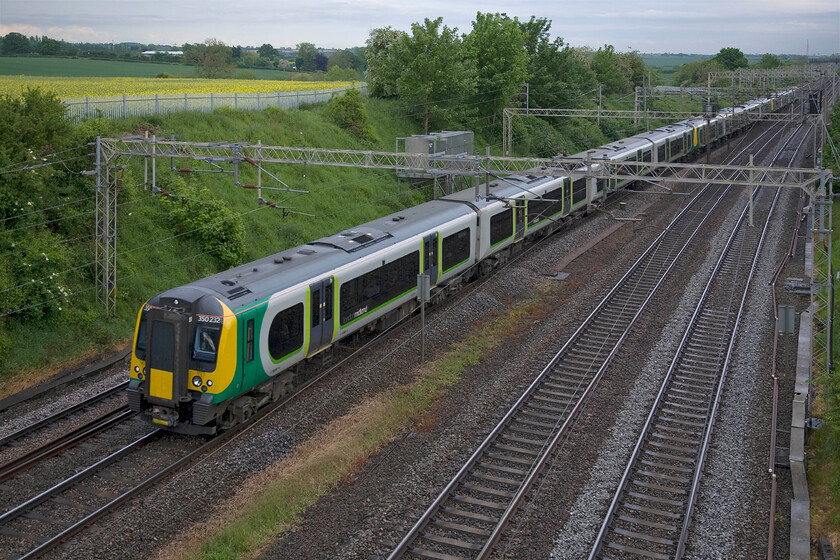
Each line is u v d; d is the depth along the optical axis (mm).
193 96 36812
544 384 18812
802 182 20906
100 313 22609
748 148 64438
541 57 63531
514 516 12953
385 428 16250
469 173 23688
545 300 26406
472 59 52844
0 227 21266
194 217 27062
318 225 32531
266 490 13734
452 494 13633
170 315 15359
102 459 14867
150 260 25266
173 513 13016
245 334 15820
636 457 15102
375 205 36500
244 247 27938
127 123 31859
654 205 42875
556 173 23406
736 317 24172
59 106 24328
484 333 22984
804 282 27625
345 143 40875
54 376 20031
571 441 15789
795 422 16469
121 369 20234
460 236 25797
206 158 22297
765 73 78812
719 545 12234
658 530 12680
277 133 37469
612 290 26500
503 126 51594
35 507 13156
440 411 17359
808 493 14023
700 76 107188
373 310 20953
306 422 16750
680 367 20141
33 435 16062
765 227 37031
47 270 21344
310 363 20141
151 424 16531
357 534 12273
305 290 17891
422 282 20047
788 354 20125
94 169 24750
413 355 20969
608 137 69000
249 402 16703
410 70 46188
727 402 17969
